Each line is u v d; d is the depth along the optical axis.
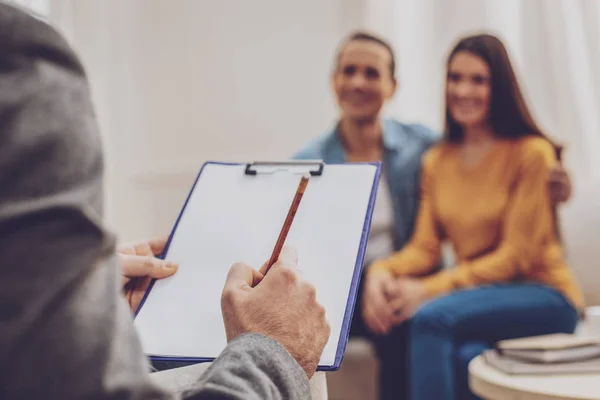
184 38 3.20
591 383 1.18
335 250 0.81
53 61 0.48
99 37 3.15
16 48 0.46
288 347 0.62
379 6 2.97
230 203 0.91
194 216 0.91
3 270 0.42
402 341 2.24
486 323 1.89
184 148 3.20
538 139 2.23
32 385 0.41
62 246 0.43
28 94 0.45
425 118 2.91
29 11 0.49
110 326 0.43
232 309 0.64
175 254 0.88
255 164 0.95
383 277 2.24
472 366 1.38
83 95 0.48
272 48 3.15
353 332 2.36
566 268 2.16
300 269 0.80
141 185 3.14
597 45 2.65
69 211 0.43
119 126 3.17
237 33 3.18
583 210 2.33
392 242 2.44
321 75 3.12
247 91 3.17
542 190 2.16
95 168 0.46
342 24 3.08
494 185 2.21
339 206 0.85
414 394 1.87
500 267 2.14
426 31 2.91
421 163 2.46
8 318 0.41
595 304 2.23
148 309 0.83
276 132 3.16
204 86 3.20
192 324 0.80
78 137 0.45
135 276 0.87
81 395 0.41
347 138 2.58
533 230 2.16
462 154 2.30
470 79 2.25
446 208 2.29
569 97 2.66
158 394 0.45
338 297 0.76
